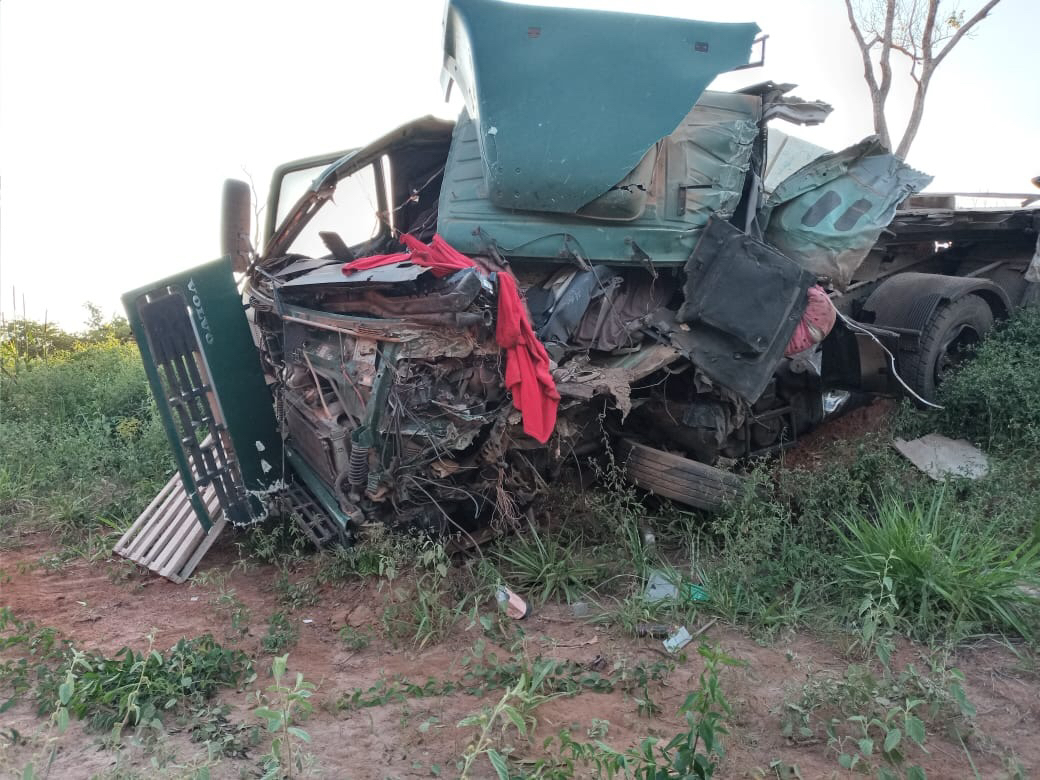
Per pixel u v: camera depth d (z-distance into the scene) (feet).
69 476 22.26
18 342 38.52
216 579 16.47
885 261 24.45
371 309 15.74
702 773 8.43
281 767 9.27
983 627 12.92
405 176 21.35
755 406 19.20
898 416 20.13
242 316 17.74
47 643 13.01
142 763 9.78
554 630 13.85
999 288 22.75
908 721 9.23
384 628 13.71
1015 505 15.66
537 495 16.83
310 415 17.07
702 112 18.20
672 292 18.26
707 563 15.40
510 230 17.13
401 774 9.57
